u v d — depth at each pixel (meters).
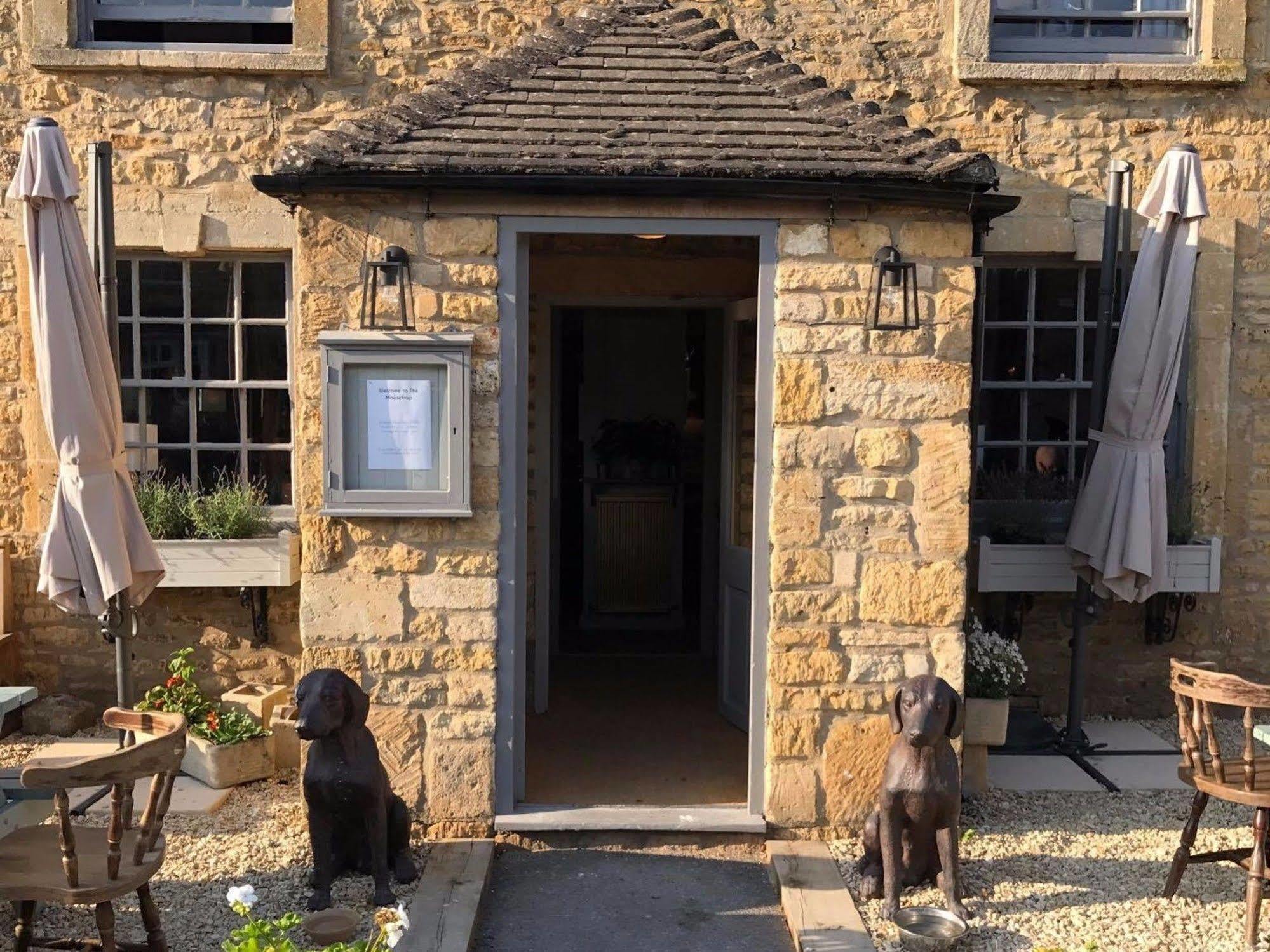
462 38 7.35
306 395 5.46
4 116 7.30
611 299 7.29
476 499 5.44
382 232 5.39
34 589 7.41
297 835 5.61
